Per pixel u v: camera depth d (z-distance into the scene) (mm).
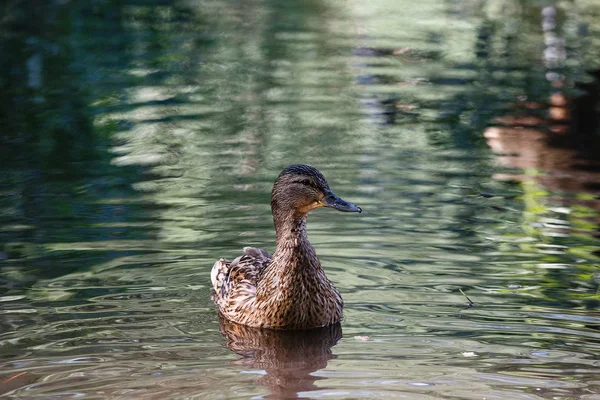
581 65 22688
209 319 10289
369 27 26781
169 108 19000
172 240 12336
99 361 9031
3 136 17172
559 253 11859
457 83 21172
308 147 16547
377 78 21516
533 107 19266
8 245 12062
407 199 13922
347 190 14266
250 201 13844
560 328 9766
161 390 8391
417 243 12258
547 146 16734
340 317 10203
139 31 25891
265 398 8227
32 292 10711
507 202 13859
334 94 20109
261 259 11133
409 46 24531
